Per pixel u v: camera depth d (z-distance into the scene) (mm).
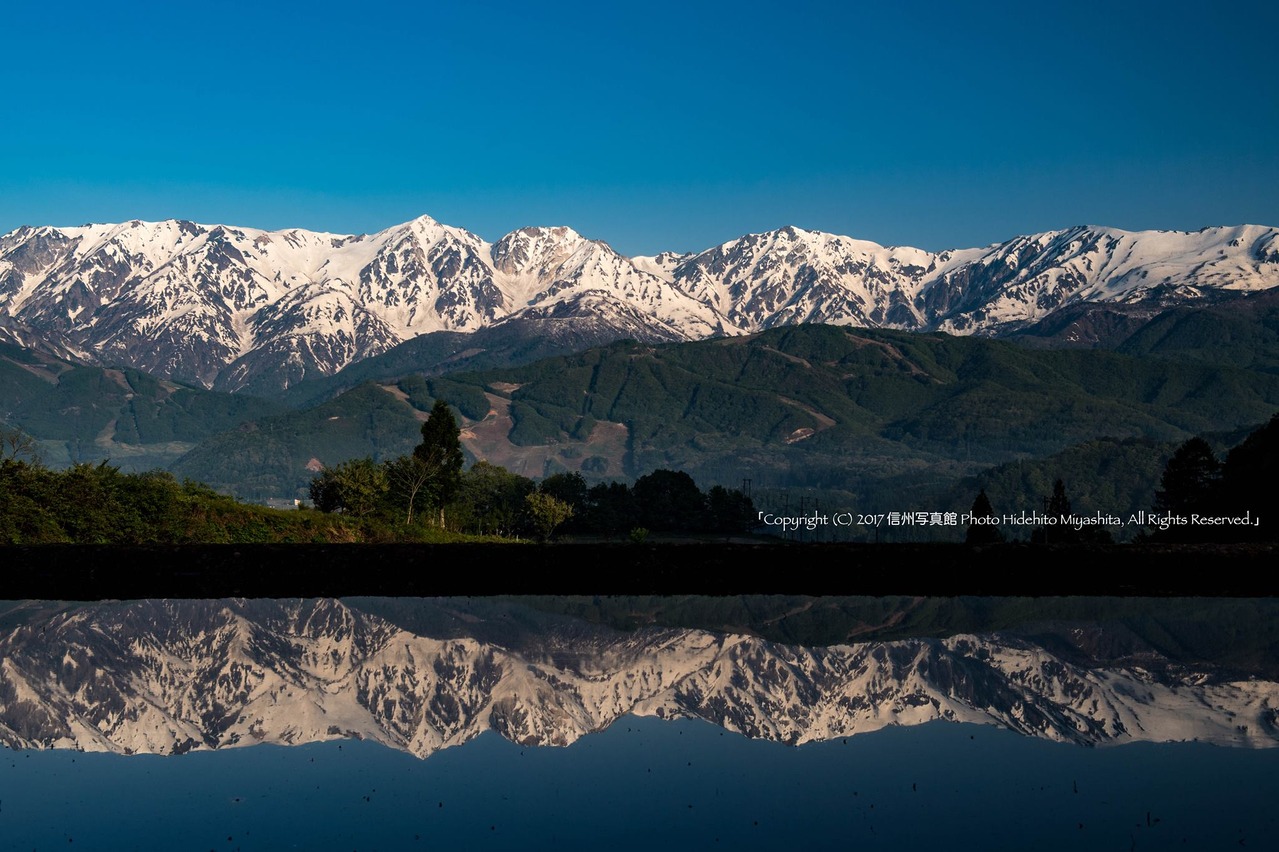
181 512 89250
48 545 65812
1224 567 61875
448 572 60219
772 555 65750
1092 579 59188
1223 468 113000
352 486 122875
